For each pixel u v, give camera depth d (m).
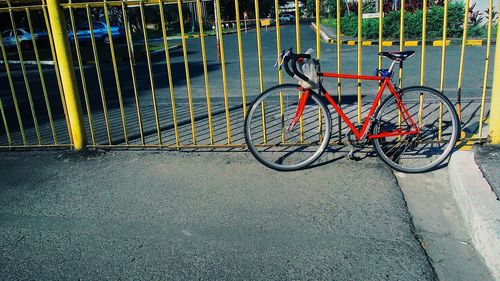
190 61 14.75
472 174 3.30
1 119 6.86
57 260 2.88
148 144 5.04
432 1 19.44
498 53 3.68
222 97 7.83
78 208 3.57
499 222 2.68
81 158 4.61
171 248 2.95
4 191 3.95
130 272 2.72
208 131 5.47
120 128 5.89
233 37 26.64
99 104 7.87
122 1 4.27
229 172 4.09
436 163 3.88
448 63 10.27
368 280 2.53
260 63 4.21
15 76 13.12
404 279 2.52
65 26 4.43
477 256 2.70
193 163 4.35
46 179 4.17
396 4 20.83
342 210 3.30
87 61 16.38
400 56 3.71
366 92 7.47
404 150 4.04
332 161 4.19
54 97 8.81
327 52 14.72
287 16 49.44
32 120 6.64
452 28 16.83
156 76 11.53
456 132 3.88
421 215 3.21
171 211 3.44
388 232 2.98
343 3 33.59
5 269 2.81
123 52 19.31
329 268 2.65
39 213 3.52
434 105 5.84
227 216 3.32
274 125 5.50
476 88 7.37
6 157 4.79
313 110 5.98
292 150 4.49
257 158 4.02
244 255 2.83
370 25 18.62
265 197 3.58
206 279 2.62
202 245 2.96
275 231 3.08
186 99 7.84
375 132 3.89
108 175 4.18
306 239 2.96
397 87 3.98
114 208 3.54
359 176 3.84
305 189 3.67
